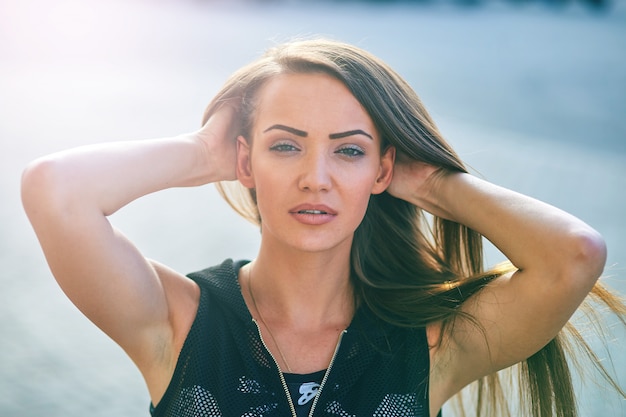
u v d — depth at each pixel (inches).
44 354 264.8
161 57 896.9
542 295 93.7
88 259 89.3
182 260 343.3
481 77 844.0
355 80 95.3
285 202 94.7
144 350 96.3
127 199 93.2
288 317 100.8
